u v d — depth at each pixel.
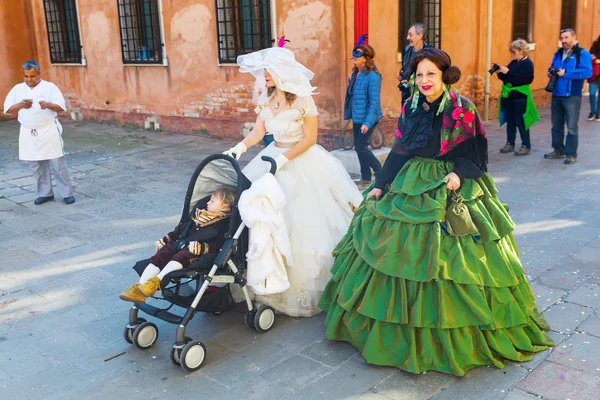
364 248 3.36
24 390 3.31
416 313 3.14
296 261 3.92
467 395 3.06
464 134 3.22
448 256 3.15
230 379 3.33
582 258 4.72
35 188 7.76
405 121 3.38
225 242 3.57
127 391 3.26
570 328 3.66
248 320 3.81
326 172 4.23
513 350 3.29
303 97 4.00
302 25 8.62
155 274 3.64
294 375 3.33
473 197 3.24
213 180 3.85
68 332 3.96
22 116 6.58
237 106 10.22
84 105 13.27
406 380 3.22
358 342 3.47
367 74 6.69
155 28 11.16
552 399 2.98
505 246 3.36
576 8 14.10
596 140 9.24
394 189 3.38
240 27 9.77
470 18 10.81
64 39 13.31
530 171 7.46
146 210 6.58
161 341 3.80
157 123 11.73
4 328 4.03
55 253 5.37
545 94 13.58
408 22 9.38
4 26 13.67
